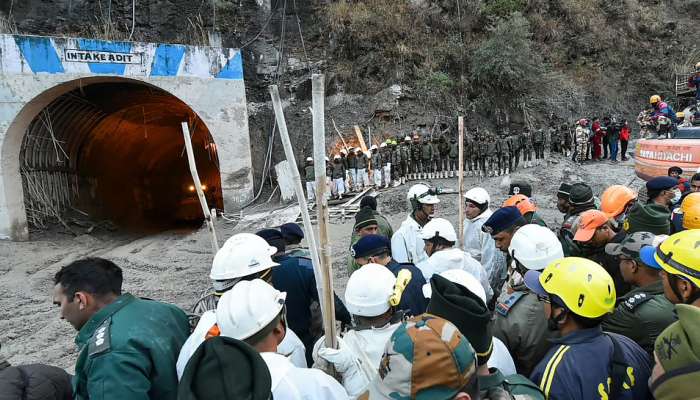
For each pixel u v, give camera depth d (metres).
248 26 22.38
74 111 18.69
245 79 22.11
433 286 2.12
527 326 2.96
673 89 25.28
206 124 18.12
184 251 13.97
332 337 2.72
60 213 18.69
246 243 3.21
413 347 1.55
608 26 27.09
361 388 2.59
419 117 21.09
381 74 22.14
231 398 1.57
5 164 16.11
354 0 23.38
